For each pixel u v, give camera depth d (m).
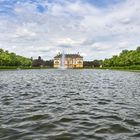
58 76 69.69
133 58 160.38
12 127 11.93
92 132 11.23
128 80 51.00
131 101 20.70
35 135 10.66
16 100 20.69
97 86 35.78
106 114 15.26
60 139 10.15
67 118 13.93
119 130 11.60
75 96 23.81
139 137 10.53
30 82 43.62
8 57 183.38
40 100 20.81
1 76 66.31
